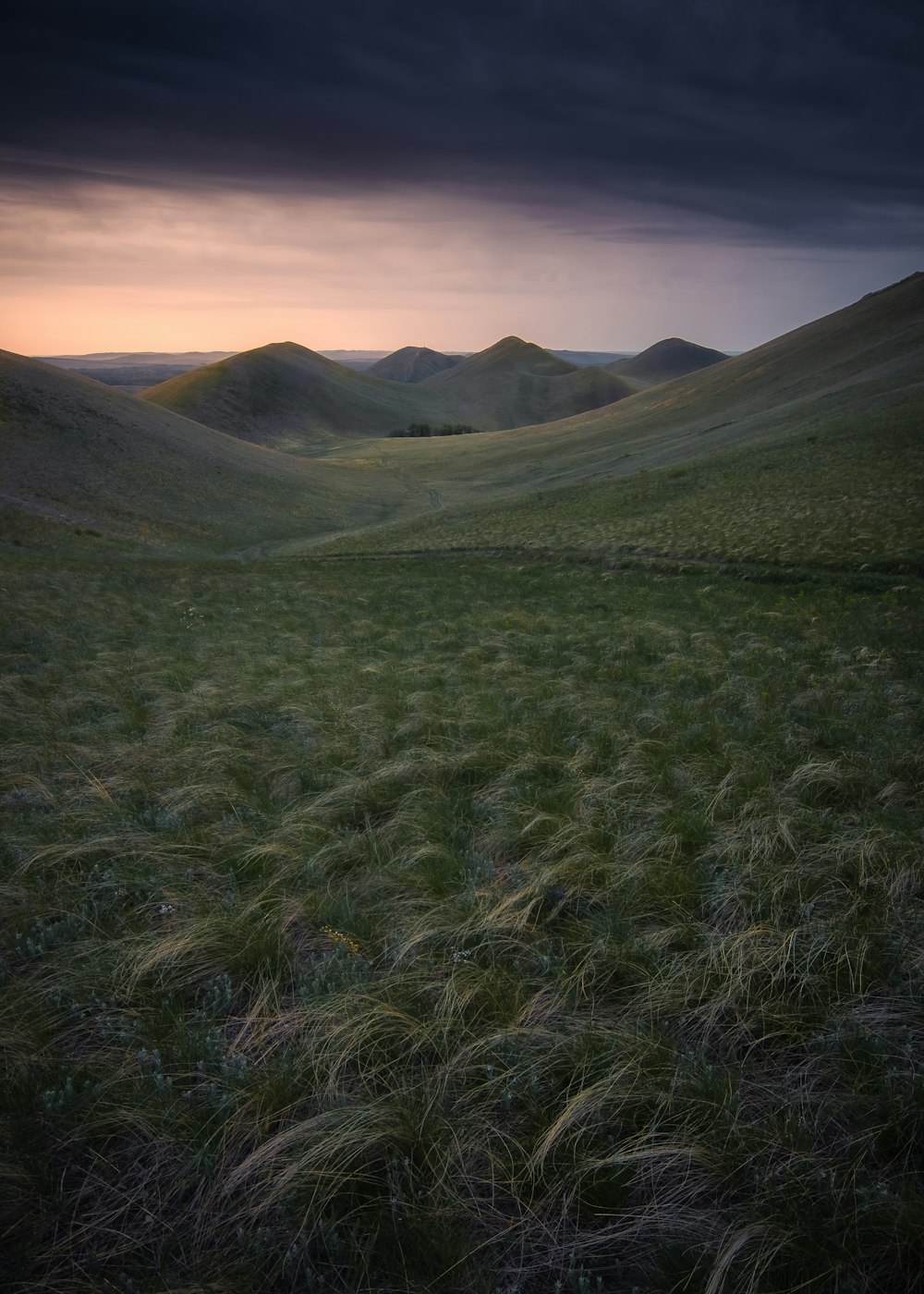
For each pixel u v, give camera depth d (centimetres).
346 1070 373
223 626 1841
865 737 828
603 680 1179
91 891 535
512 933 480
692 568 3103
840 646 1416
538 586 2781
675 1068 356
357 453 18500
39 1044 381
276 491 9619
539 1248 292
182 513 7744
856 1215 278
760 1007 398
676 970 432
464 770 771
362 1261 273
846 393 8106
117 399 10669
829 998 411
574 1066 365
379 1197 299
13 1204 299
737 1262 271
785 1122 327
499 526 5825
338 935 482
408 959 452
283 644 1555
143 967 431
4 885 530
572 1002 420
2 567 3434
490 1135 333
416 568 3891
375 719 938
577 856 558
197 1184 317
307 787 745
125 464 8475
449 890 532
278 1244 287
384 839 611
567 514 5747
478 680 1175
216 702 1017
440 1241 279
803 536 3186
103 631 1680
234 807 687
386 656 1420
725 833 588
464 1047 369
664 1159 320
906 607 1900
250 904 495
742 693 1042
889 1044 373
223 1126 328
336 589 2789
